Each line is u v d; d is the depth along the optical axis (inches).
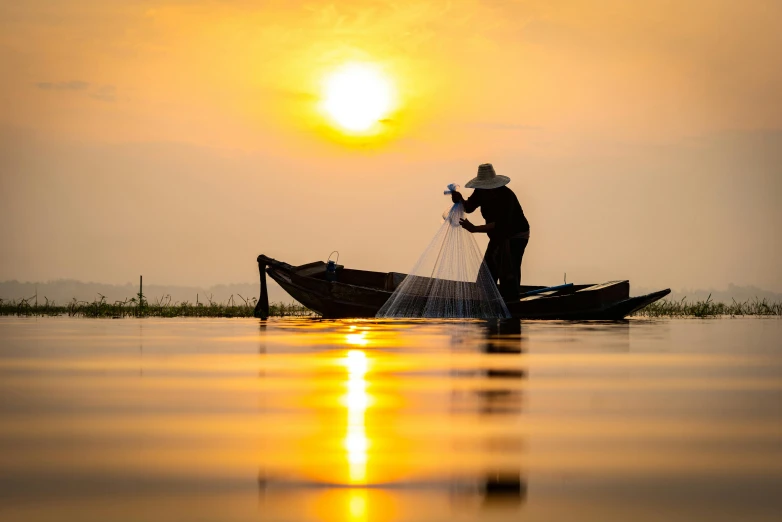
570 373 831.1
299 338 1255.5
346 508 401.7
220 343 1165.7
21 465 472.4
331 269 2023.9
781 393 709.9
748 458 488.7
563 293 1969.7
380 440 531.8
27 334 1358.3
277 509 399.9
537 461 482.6
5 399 673.6
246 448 510.6
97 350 1064.2
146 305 2209.6
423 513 394.9
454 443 524.1
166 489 430.0
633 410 629.9
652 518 388.8
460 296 1814.7
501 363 915.4
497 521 385.1
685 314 2197.3
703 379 796.0
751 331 1453.0
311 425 575.8
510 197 1782.7
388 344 1139.9
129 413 615.8
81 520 384.2
